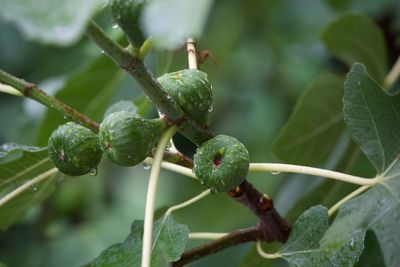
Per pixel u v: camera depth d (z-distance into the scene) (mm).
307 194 875
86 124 710
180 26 551
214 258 1121
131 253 717
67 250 1186
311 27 1220
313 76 1203
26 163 757
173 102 681
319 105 888
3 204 759
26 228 1186
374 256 828
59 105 711
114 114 675
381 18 1104
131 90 1038
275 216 737
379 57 958
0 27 1202
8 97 1236
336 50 963
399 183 680
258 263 818
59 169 709
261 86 1245
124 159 673
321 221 708
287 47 1224
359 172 923
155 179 675
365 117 699
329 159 910
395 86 1038
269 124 1218
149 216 667
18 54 1202
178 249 699
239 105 1249
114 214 1243
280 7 1216
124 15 645
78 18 551
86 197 1214
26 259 1176
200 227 1023
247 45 1247
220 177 681
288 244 718
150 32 557
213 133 700
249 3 1172
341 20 933
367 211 668
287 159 904
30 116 1056
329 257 696
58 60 1180
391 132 697
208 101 691
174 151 736
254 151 1213
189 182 1198
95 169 709
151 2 560
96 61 938
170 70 918
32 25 552
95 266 719
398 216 662
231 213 1014
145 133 673
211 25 1151
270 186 1120
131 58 658
